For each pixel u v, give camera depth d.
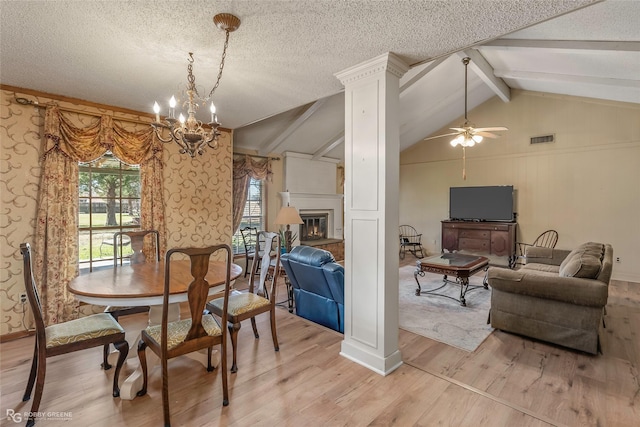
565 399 2.05
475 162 6.87
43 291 3.05
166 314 1.80
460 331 3.17
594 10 2.63
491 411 1.93
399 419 1.86
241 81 2.84
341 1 1.69
